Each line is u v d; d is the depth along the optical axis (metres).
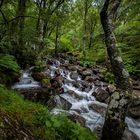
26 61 12.27
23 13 13.07
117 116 5.55
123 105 5.58
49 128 3.99
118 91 5.71
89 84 12.42
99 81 13.87
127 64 15.99
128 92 5.65
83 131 5.14
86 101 9.85
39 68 11.91
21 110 4.20
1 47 10.81
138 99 9.76
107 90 11.11
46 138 3.70
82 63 19.42
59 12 19.27
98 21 28.05
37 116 4.18
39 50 14.13
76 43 35.75
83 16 27.11
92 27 28.64
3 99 4.48
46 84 10.00
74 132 4.32
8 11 13.46
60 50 27.84
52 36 27.97
